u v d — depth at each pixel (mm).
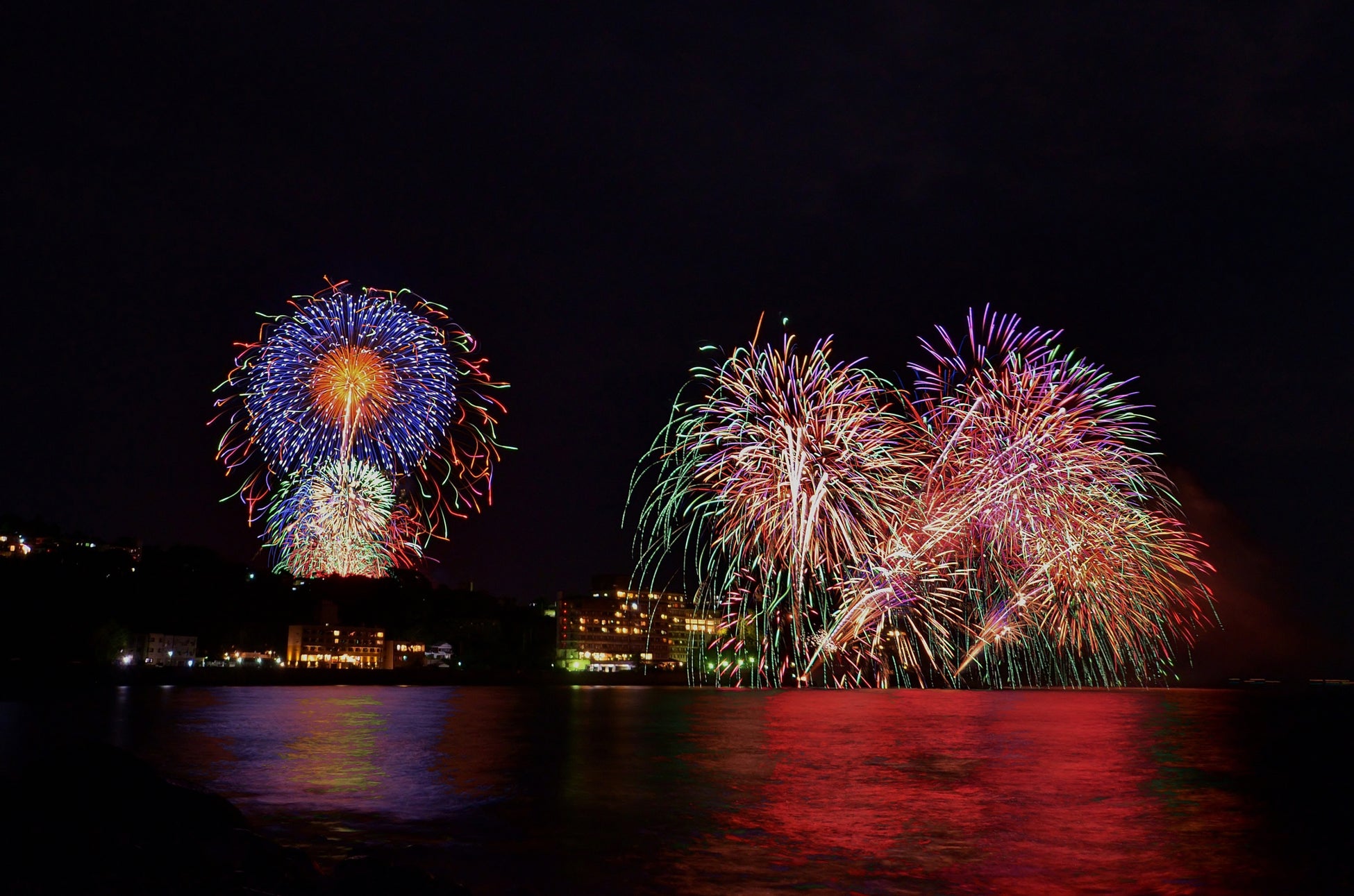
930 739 80375
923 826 37094
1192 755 69500
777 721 104562
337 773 52125
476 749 67750
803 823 37438
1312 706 188875
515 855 30797
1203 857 31984
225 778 49500
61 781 24875
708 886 26953
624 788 47406
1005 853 32156
